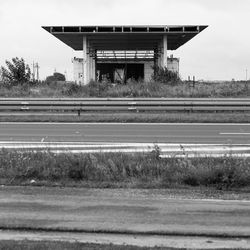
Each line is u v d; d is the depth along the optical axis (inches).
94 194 327.0
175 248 220.2
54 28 1726.1
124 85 1401.3
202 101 1031.6
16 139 634.2
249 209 286.7
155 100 1035.9
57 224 255.9
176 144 581.6
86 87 1369.3
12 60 1651.1
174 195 327.6
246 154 484.4
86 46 1831.9
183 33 1754.4
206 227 251.9
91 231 247.0
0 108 1031.6
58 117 939.3
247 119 909.8
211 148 539.5
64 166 387.2
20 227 251.1
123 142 601.6
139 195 325.7
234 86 1405.0
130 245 223.6
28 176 379.2
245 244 230.7
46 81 1658.5
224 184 354.6
